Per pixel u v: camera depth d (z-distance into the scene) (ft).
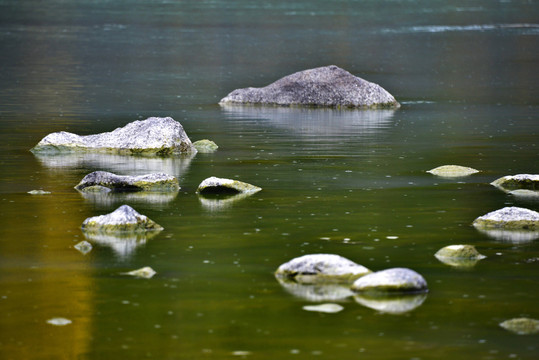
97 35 265.34
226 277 47.65
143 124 94.84
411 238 56.39
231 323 40.78
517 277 48.08
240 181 76.33
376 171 81.82
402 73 187.83
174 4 401.70
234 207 65.31
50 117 119.55
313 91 139.85
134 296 44.39
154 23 312.09
